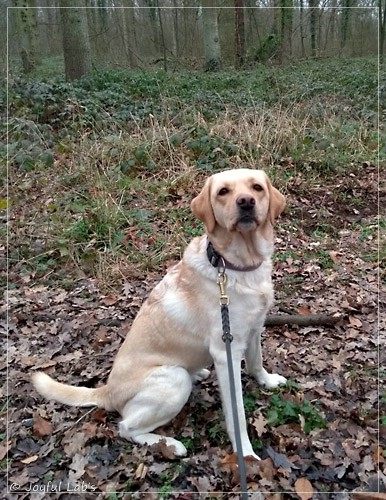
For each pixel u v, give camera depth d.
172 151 2.92
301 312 1.69
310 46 9.09
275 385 1.32
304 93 4.32
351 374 1.36
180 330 1.15
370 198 2.71
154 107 3.83
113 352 1.53
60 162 2.89
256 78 5.66
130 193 2.61
